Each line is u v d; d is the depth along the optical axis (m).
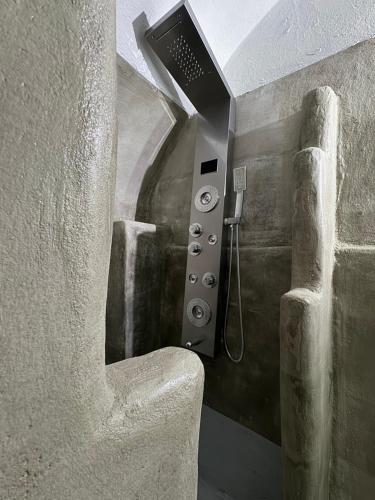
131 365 0.37
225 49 1.30
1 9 0.18
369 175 0.84
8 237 0.19
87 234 0.25
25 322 0.20
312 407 0.65
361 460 0.79
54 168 0.22
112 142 0.28
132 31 1.05
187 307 1.27
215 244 1.19
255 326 1.13
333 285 0.87
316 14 1.06
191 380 0.38
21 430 0.20
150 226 1.39
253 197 1.17
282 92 1.11
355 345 0.82
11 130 0.19
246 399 1.15
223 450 1.22
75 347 0.24
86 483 0.25
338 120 0.91
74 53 0.23
